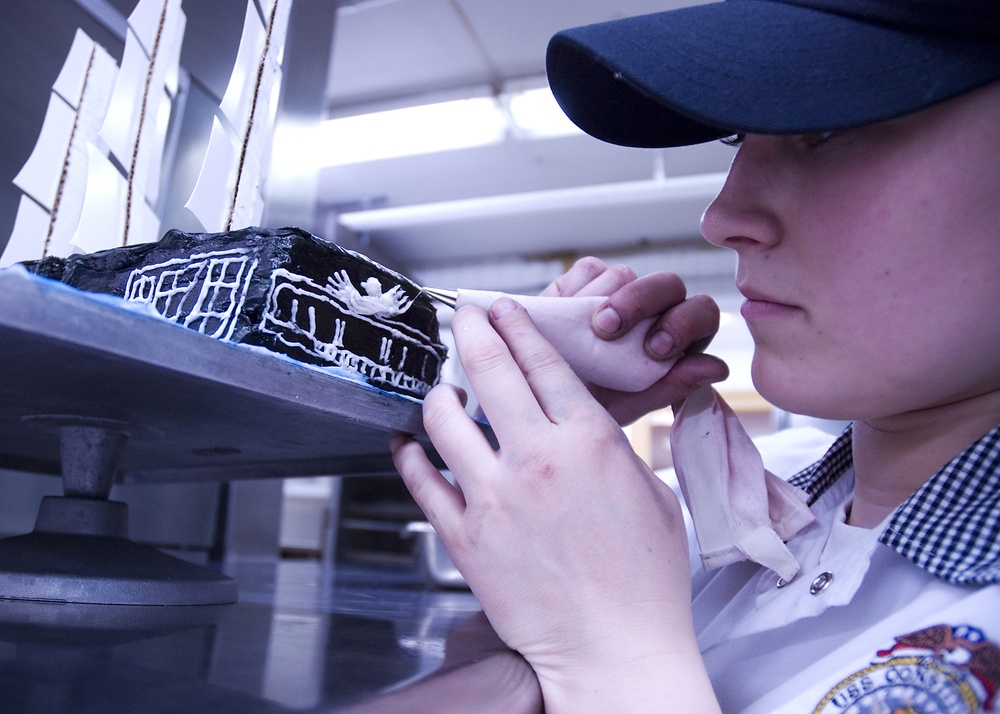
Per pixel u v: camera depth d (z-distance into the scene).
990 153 0.49
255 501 1.93
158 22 0.95
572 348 0.67
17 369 0.48
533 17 2.90
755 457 0.69
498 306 0.61
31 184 0.94
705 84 0.51
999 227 0.49
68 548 0.66
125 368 0.46
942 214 0.49
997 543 0.49
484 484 0.53
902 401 0.55
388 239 5.44
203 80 1.28
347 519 3.24
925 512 0.54
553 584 0.49
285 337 0.62
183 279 0.66
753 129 0.48
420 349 0.78
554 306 0.66
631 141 0.78
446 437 0.56
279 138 1.73
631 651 0.47
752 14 0.57
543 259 5.73
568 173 4.41
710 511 0.66
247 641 0.50
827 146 0.54
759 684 0.55
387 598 1.02
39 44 1.13
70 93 0.98
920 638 0.46
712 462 0.68
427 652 0.51
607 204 4.20
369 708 0.34
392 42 3.10
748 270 0.59
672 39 0.55
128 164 0.92
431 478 0.59
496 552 0.52
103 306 0.42
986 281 0.50
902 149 0.50
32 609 0.55
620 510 0.50
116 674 0.36
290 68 1.75
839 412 0.58
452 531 0.55
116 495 1.53
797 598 0.61
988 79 0.48
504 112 3.56
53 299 0.39
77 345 0.40
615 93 0.71
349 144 3.97
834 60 0.51
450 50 3.15
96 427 0.70
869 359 0.53
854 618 0.56
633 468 0.52
